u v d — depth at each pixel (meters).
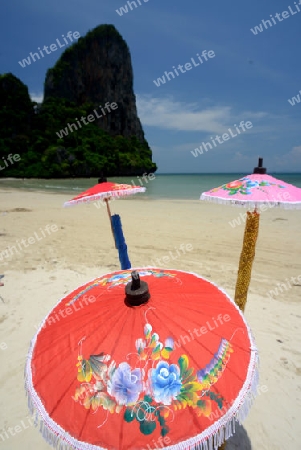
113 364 1.52
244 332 1.85
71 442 1.37
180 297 1.94
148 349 1.56
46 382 1.57
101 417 1.40
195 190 32.28
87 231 11.34
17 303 5.86
